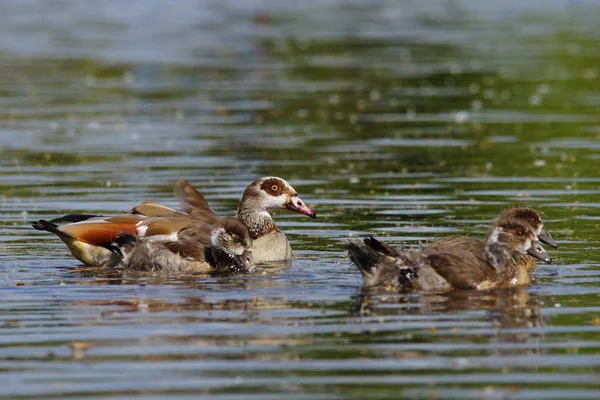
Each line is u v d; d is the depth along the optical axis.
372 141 24.83
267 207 16.25
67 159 22.83
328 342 10.99
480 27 45.34
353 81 33.38
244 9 53.62
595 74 33.78
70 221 15.77
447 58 37.41
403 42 41.41
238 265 14.75
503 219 14.02
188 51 39.69
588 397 9.37
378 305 12.53
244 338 11.15
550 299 12.81
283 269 14.81
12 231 16.98
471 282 13.31
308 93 31.36
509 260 13.70
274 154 23.39
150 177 21.08
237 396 9.43
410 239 16.09
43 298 12.93
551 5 53.22
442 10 52.22
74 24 47.94
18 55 38.72
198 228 15.28
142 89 32.16
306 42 41.66
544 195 19.22
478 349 10.75
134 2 57.06
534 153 23.22
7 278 14.06
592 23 45.75
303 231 17.09
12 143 24.55
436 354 10.59
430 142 24.62
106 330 11.48
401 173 21.39
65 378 9.94
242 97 30.81
